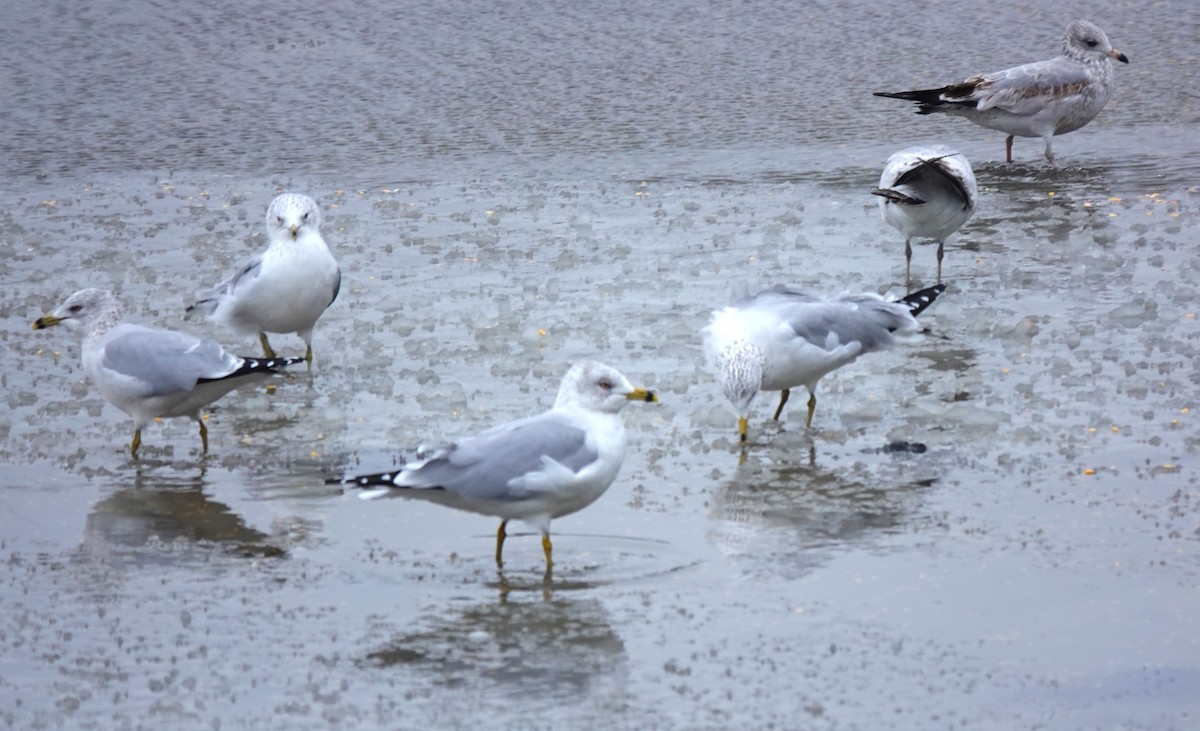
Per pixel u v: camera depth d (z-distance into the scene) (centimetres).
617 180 2572
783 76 3322
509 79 3359
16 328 1825
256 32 3847
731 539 1205
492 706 948
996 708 939
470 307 1880
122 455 1423
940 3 3928
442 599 1109
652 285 1944
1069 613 1063
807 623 1056
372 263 2102
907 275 1934
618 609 1085
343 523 1262
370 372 1658
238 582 1144
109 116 3131
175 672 1002
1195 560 1139
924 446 1393
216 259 2136
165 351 1373
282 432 1481
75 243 2234
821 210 2342
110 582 1146
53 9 4088
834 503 1270
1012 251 2078
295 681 987
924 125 2931
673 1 4009
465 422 1480
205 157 2814
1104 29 3616
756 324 1423
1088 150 2695
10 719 941
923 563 1148
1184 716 926
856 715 931
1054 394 1516
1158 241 2084
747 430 1454
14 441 1455
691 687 968
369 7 4069
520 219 2330
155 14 4034
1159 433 1398
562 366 1638
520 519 1146
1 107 3206
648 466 1366
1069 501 1255
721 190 2486
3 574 1159
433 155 2788
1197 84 3130
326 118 3088
